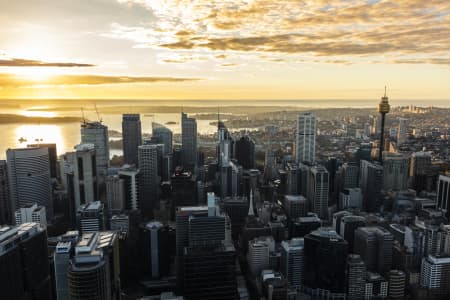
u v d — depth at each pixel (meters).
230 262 174.88
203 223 187.12
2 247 123.56
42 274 140.50
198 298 174.25
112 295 128.88
